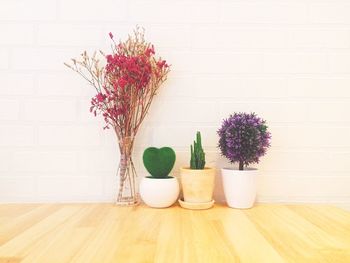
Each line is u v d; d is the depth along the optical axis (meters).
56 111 1.25
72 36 1.25
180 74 1.26
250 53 1.27
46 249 0.75
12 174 1.25
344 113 1.28
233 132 1.12
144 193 1.15
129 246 0.77
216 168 1.27
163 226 0.94
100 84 1.25
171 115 1.26
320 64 1.28
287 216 1.06
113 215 1.06
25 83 1.25
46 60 1.25
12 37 1.25
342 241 0.82
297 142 1.28
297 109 1.28
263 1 1.27
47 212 1.10
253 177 1.15
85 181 1.26
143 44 1.24
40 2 1.25
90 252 0.74
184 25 1.26
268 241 0.81
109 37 1.25
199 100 1.27
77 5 1.25
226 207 1.18
